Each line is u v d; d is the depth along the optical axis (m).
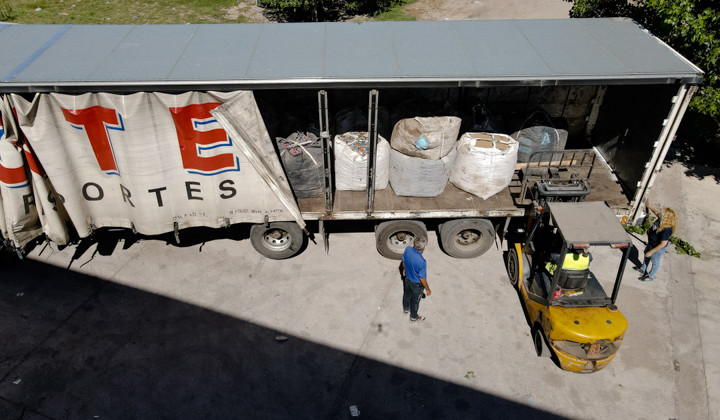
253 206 6.26
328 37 6.48
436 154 6.44
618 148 7.32
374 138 5.75
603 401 5.36
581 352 5.34
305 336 6.04
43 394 5.29
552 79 5.59
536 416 5.19
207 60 5.80
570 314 5.38
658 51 6.17
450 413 5.21
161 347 5.86
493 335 6.09
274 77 5.43
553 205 5.50
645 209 7.23
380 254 7.27
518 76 5.59
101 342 5.88
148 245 7.39
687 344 6.00
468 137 6.87
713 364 5.77
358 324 6.20
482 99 8.11
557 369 5.70
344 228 7.80
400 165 6.56
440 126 6.36
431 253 7.34
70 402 5.21
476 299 6.58
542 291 5.75
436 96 8.07
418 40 6.43
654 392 5.46
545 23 6.98
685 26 6.83
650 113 6.41
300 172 6.54
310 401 5.31
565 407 5.29
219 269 6.99
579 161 7.71
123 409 5.17
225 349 5.86
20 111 5.26
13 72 5.38
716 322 6.29
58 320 6.14
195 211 6.30
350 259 7.20
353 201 6.71
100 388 5.37
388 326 6.18
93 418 5.07
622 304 6.51
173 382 5.46
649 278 6.82
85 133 5.56
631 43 6.40
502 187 6.80
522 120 7.61
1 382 5.38
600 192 6.98
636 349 5.93
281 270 6.99
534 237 6.33
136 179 5.85
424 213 6.49
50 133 5.48
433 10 15.20
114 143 5.62
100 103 5.36
